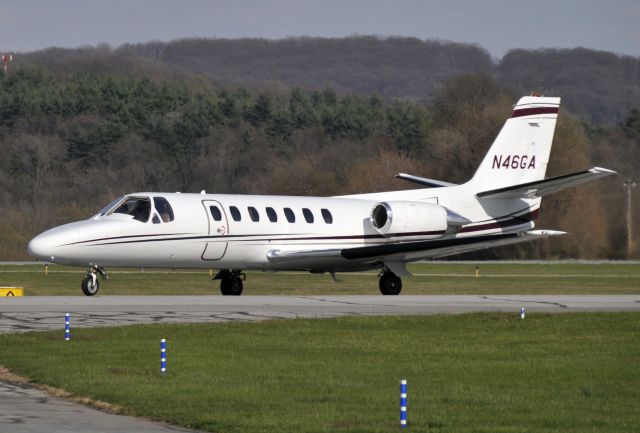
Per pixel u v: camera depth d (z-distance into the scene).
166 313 87.12
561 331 80.56
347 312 90.75
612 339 76.81
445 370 62.44
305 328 79.19
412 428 46.28
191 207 110.69
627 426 47.78
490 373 61.69
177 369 60.72
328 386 56.28
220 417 48.34
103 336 72.75
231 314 87.44
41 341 70.00
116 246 106.50
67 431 45.47
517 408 51.50
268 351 68.31
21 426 46.16
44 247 103.69
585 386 58.00
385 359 66.19
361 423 47.25
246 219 113.62
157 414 49.06
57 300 94.94
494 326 82.44
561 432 46.28
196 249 110.69
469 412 50.34
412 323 83.25
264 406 50.97
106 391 53.94
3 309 87.38
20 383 57.22
